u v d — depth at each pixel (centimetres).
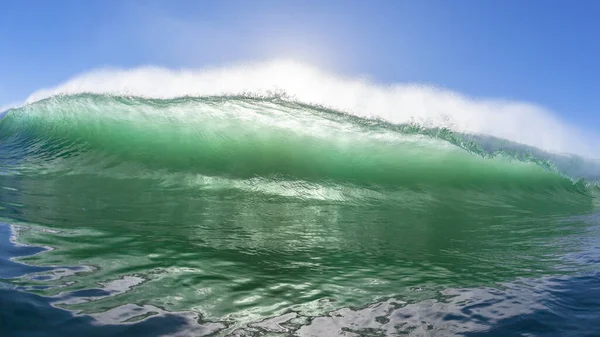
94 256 279
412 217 552
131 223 384
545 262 355
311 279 287
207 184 604
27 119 836
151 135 703
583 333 214
